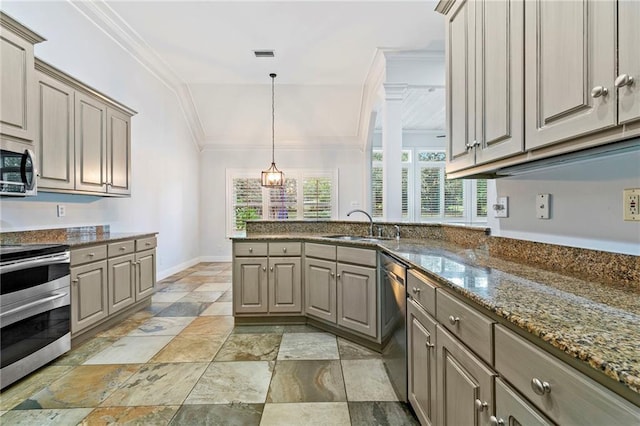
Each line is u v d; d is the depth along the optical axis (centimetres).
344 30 369
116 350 244
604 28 83
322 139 682
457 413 113
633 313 81
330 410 171
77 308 245
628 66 77
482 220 798
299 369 215
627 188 108
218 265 624
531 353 75
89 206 337
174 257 547
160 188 495
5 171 201
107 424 160
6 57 200
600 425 57
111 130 325
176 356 235
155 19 349
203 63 459
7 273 189
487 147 138
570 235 133
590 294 98
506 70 124
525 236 161
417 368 155
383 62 429
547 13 103
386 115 413
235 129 652
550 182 143
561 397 65
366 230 323
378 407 174
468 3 155
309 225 361
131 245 318
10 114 203
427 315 142
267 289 300
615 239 114
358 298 250
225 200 680
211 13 339
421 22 354
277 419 164
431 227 269
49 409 171
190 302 374
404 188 802
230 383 198
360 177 694
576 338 65
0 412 168
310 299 293
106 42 363
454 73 170
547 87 103
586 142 92
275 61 454
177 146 559
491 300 92
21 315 195
